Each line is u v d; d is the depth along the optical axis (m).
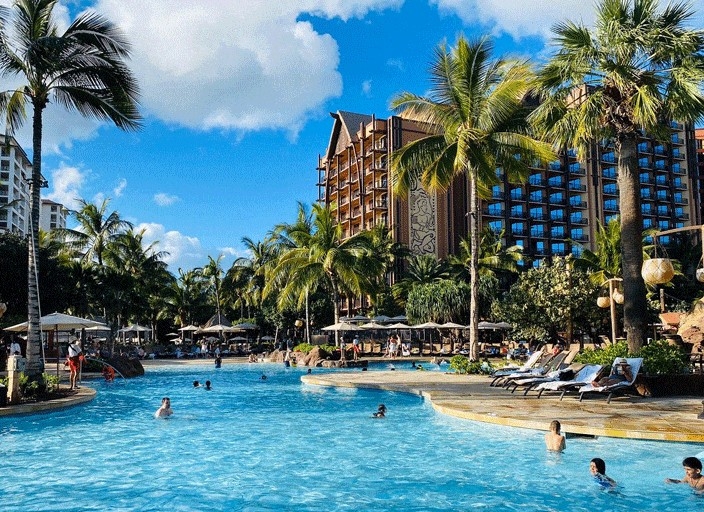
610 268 41.69
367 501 7.12
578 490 7.45
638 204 15.62
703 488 7.31
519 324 33.75
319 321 57.69
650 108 14.27
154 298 63.53
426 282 56.66
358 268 38.66
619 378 13.47
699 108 14.69
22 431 12.23
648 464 8.45
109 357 30.34
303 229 39.97
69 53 17.45
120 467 8.90
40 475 8.44
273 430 12.13
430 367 34.56
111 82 18.25
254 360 40.81
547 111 16.70
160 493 7.50
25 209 130.75
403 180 24.16
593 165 81.12
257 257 61.03
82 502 7.12
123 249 45.00
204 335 73.19
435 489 7.59
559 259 34.59
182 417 14.19
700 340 19.62
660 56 15.23
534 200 79.38
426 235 67.88
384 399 17.34
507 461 8.91
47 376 17.53
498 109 22.88
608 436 9.81
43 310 37.34
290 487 7.75
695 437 9.27
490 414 11.90
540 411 12.12
